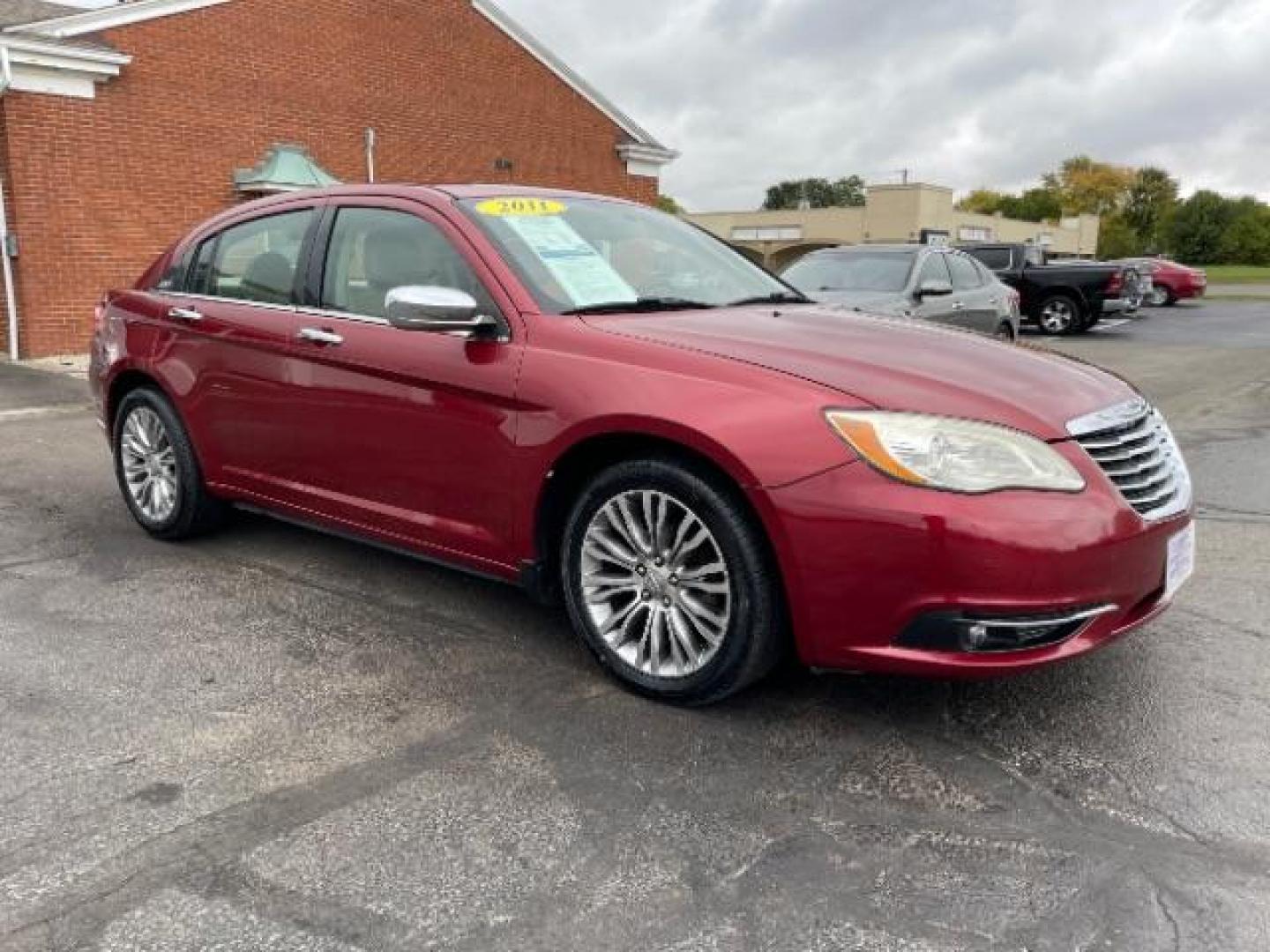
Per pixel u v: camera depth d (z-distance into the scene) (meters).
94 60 12.45
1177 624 3.87
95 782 2.74
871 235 47.03
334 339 3.88
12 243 12.16
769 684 3.35
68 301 12.70
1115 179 103.94
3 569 4.51
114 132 12.94
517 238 3.71
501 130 18.47
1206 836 2.50
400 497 3.77
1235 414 9.13
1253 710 3.17
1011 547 2.65
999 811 2.62
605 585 3.31
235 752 2.91
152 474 4.89
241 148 14.45
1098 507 2.77
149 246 13.49
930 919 2.19
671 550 3.14
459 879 2.34
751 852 2.44
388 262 3.87
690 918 2.21
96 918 2.20
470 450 3.47
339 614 3.98
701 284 4.05
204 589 4.27
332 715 3.15
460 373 3.46
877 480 2.73
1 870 2.36
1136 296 21.34
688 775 2.79
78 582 4.35
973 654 2.73
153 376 4.68
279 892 2.29
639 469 3.10
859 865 2.39
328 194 4.22
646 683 3.22
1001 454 2.73
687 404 2.97
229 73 14.20
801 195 103.50
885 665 2.80
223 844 2.46
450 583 4.35
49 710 3.17
